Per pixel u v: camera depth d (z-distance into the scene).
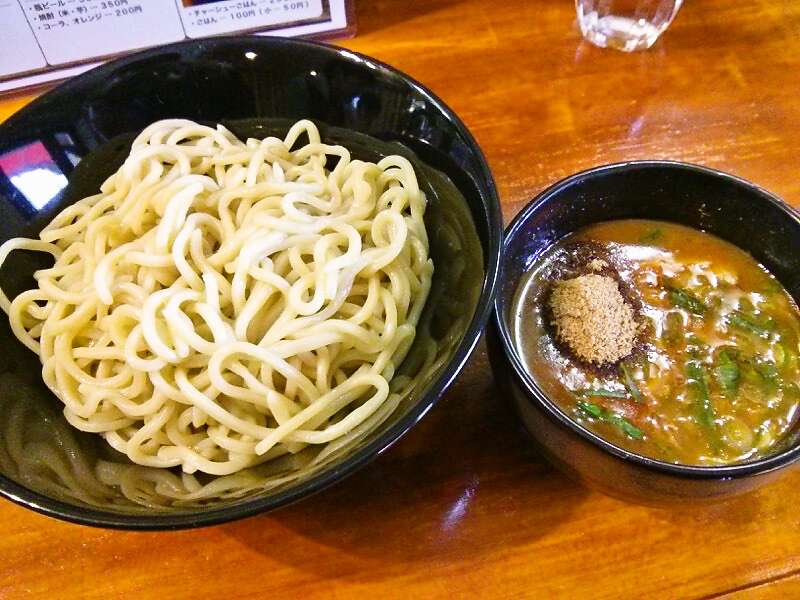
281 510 0.29
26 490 0.23
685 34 0.48
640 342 0.29
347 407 0.31
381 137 0.35
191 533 0.28
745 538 0.28
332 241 0.32
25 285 0.34
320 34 0.47
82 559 0.28
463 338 0.25
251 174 0.34
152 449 0.30
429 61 0.46
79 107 0.34
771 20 0.49
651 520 0.28
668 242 0.32
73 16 0.42
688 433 0.27
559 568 0.27
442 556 0.28
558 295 0.30
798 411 0.27
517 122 0.43
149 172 0.35
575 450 0.24
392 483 0.30
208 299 0.31
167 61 0.35
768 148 0.41
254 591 0.27
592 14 0.46
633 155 0.41
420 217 0.34
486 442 0.31
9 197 0.33
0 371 0.29
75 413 0.30
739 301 0.30
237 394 0.29
